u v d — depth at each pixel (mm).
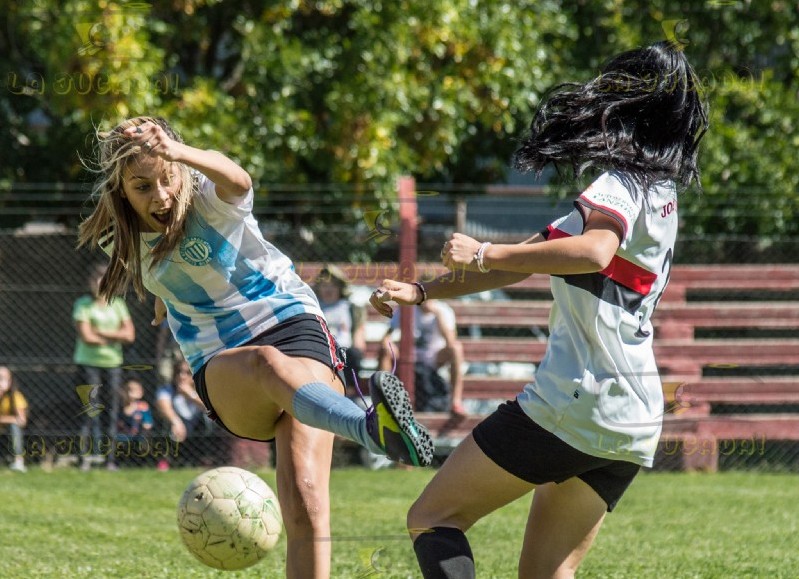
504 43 41500
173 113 37969
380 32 40562
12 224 41656
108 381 34125
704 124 12633
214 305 14031
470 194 41938
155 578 19125
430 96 41656
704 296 40844
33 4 36500
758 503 30125
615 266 11938
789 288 38406
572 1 45594
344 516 26672
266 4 40625
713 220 42688
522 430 12125
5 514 26641
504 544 23328
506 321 37750
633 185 11836
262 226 42375
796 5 44125
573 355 12047
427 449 11883
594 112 12336
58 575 19297
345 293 34594
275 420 14078
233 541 14531
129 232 13656
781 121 42500
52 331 38219
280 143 40562
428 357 36125
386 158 40281
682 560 21406
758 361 37531
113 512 27250
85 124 36656
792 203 41688
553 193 41250
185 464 35656
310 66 41031
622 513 28172
